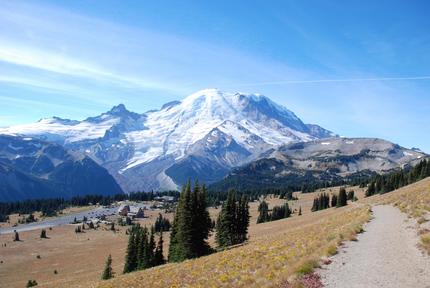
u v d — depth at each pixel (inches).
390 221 1549.0
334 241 1136.2
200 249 2849.4
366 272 784.9
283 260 1070.4
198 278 1256.2
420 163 5930.1
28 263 6008.9
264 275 943.0
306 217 4704.7
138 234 3550.7
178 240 2876.5
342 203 5590.6
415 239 1067.9
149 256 3228.3
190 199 2874.0
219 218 3513.8
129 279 1760.6
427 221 1295.5
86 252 6638.8
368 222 1609.3
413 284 681.0
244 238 3390.7
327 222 2112.5
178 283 1285.7
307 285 731.4
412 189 2984.7
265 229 4301.2
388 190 6117.1
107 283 1819.6
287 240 1577.3
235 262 1341.0
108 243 7495.1
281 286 771.4
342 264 868.6
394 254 920.9
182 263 1947.6
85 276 3983.8
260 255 1338.6
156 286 1353.3
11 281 4874.5
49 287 3100.4
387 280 717.3
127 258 3494.1
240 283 960.9
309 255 995.3
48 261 6082.7
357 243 1115.9
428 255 869.8
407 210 1782.7
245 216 3417.8
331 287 709.9
